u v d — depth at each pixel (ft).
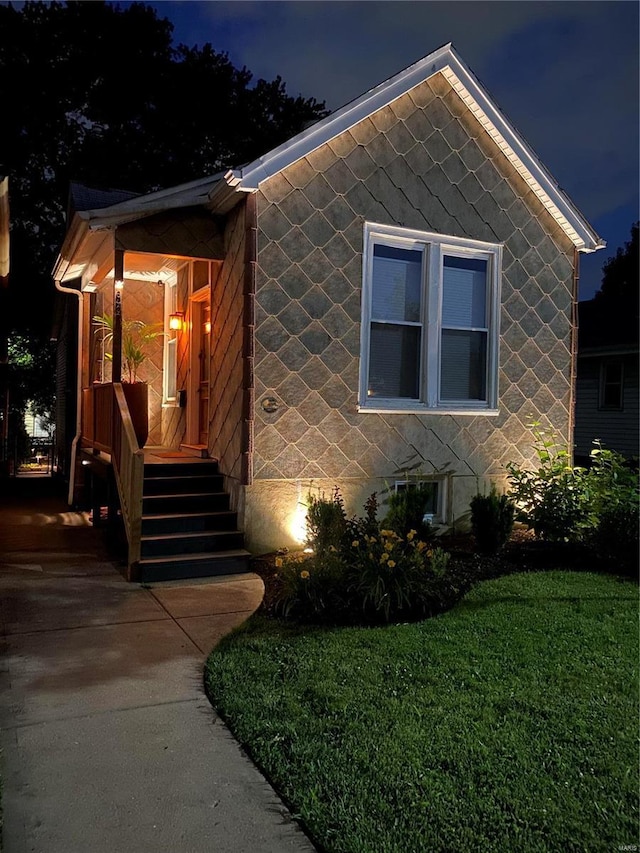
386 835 9.07
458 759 10.96
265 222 24.59
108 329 35.94
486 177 29.14
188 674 14.53
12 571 23.09
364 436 26.81
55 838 8.93
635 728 12.17
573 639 16.61
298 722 12.10
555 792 10.15
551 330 30.89
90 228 24.63
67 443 45.98
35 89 76.23
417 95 27.50
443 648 15.75
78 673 14.46
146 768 10.71
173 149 82.99
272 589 20.66
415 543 21.33
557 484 27.17
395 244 27.63
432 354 28.14
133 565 22.00
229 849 8.84
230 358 25.99
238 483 25.05
